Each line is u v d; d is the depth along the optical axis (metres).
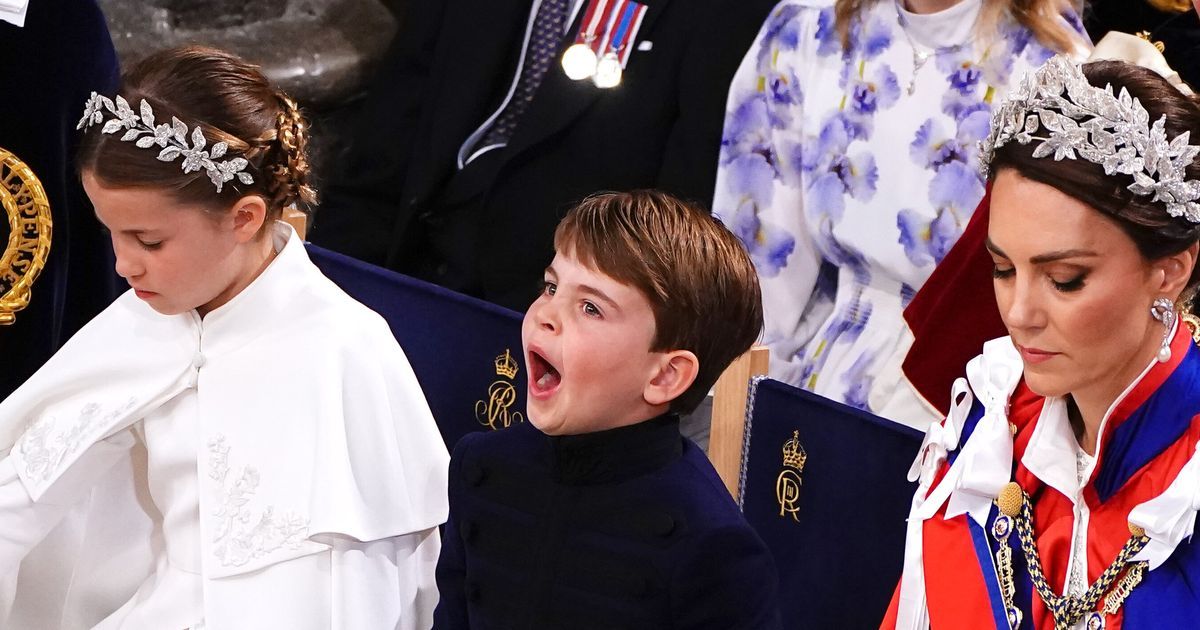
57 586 7.50
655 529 5.29
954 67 9.73
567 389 5.22
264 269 6.83
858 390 9.87
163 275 6.40
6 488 6.90
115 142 6.14
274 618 6.37
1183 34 9.98
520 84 12.26
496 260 11.80
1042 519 5.12
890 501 6.50
